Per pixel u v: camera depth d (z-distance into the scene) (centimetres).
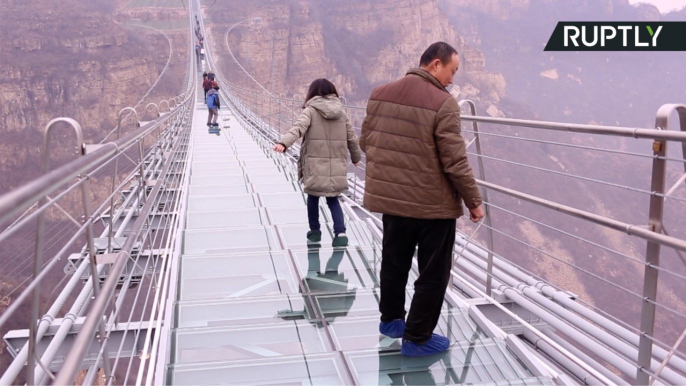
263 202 612
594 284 5650
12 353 362
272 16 11512
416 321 265
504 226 6219
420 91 250
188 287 363
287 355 266
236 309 325
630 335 302
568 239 6253
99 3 10275
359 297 343
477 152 372
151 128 524
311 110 432
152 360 248
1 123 6919
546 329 384
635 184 8194
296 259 411
